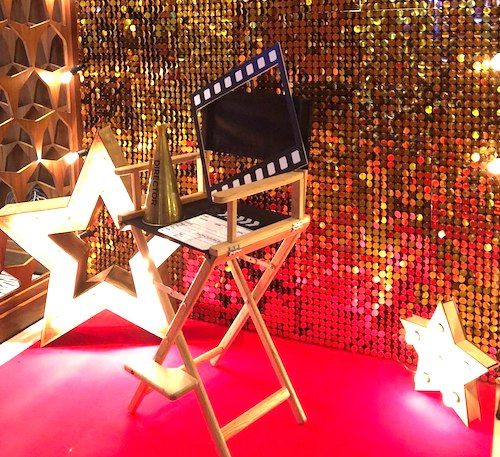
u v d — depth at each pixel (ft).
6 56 8.72
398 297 7.85
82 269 8.61
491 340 7.46
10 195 9.47
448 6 6.81
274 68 7.80
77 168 9.44
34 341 8.61
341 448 6.43
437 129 7.16
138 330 8.94
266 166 6.66
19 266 8.79
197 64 8.29
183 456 6.33
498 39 6.68
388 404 7.16
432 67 7.02
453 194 7.26
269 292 8.61
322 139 7.79
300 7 7.51
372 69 7.31
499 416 6.86
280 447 6.45
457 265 7.44
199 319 9.18
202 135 7.23
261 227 6.44
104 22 8.75
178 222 6.63
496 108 6.84
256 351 8.31
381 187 7.61
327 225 8.03
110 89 8.97
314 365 7.97
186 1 8.14
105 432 6.70
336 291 8.18
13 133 9.31
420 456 6.29
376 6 7.13
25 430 6.72
